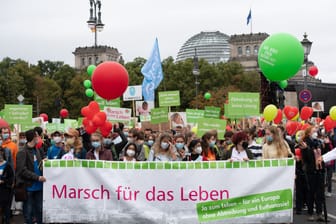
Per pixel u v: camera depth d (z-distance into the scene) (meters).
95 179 7.86
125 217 7.83
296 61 9.43
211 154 9.20
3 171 8.95
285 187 7.93
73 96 72.81
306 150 9.92
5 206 9.09
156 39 19.31
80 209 7.90
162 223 7.77
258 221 7.91
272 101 16.28
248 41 129.50
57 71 81.50
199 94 69.19
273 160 7.92
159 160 8.46
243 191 7.86
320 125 16.66
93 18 27.44
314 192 9.91
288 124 13.55
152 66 19.23
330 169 13.55
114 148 9.74
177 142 9.17
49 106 72.00
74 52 132.12
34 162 8.62
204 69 72.19
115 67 9.48
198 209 7.80
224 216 7.85
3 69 77.69
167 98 17.92
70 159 7.94
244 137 8.36
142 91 19.44
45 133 15.76
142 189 7.79
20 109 13.85
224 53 134.75
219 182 7.82
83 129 10.60
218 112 17.77
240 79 76.81
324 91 29.80
